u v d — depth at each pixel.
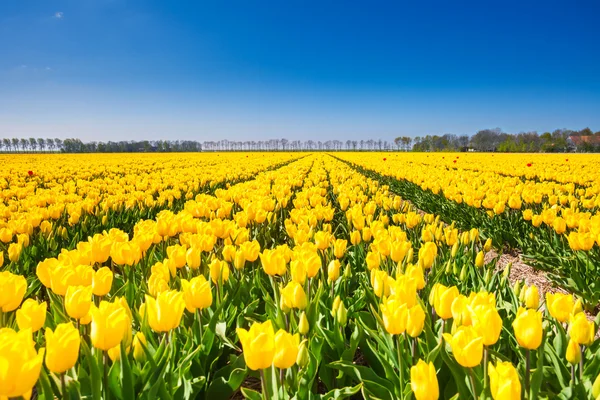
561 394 2.20
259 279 4.02
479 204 8.72
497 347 2.82
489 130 108.19
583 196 10.61
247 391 2.40
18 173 23.94
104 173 25.58
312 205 8.18
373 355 3.06
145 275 4.08
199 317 2.89
